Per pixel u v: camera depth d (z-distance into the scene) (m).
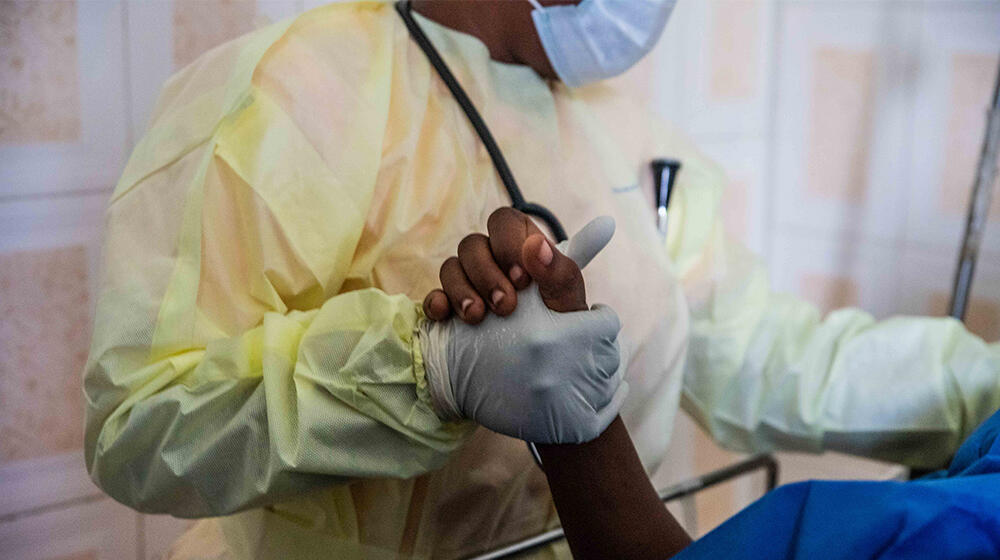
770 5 1.43
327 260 0.67
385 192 0.70
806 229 1.52
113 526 1.05
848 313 0.97
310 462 0.59
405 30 0.77
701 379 0.94
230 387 0.61
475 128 0.74
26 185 0.93
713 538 0.52
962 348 0.90
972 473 0.59
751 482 1.52
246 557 0.77
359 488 0.73
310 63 0.71
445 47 0.77
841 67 1.43
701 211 0.96
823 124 1.46
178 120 0.70
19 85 0.90
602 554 0.60
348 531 0.74
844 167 1.46
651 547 0.60
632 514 0.60
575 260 0.55
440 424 0.60
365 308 0.62
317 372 0.61
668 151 0.96
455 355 0.57
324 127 0.69
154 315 0.64
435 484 0.74
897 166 1.40
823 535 0.48
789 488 0.52
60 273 0.97
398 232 0.70
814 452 0.93
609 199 0.80
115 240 0.67
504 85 0.78
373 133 0.70
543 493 0.79
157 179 0.68
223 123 0.67
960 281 1.11
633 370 0.80
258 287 0.66
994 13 1.26
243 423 0.61
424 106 0.73
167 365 0.64
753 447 0.95
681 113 1.37
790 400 0.91
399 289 0.71
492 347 0.56
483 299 0.56
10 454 0.98
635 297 0.79
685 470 1.43
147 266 0.65
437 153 0.72
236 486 0.62
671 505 1.14
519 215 0.57
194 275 0.64
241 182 0.65
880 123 1.41
